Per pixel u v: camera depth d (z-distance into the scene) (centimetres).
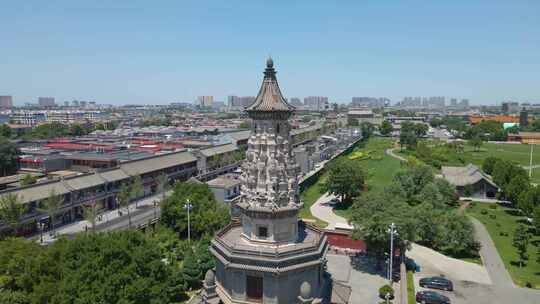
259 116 5853
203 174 17938
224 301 5862
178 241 9831
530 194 11419
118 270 5750
